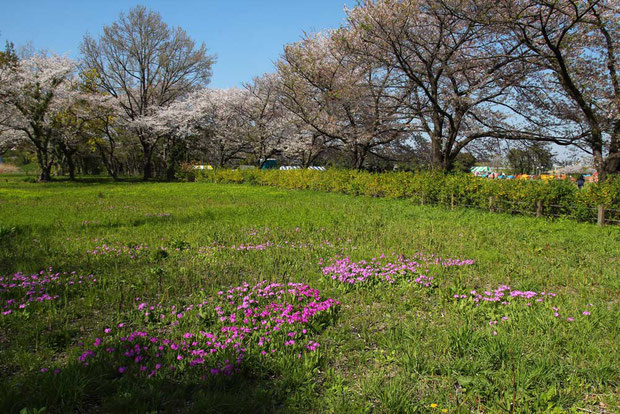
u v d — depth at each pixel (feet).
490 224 35.14
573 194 38.06
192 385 9.58
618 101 48.85
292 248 24.45
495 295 15.76
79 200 55.16
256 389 9.23
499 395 9.37
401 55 61.16
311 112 84.38
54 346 11.59
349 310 14.76
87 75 121.08
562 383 9.91
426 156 92.17
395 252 23.45
